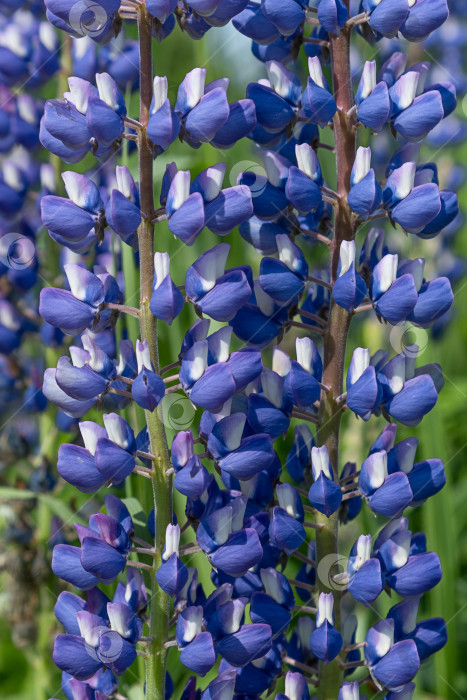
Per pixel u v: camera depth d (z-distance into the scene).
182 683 0.71
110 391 0.65
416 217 0.66
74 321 0.65
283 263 0.67
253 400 0.66
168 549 0.64
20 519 0.78
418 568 0.66
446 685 0.76
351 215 0.67
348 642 0.68
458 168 0.93
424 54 0.90
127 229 0.64
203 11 0.64
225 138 0.65
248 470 0.65
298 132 0.68
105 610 0.66
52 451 0.78
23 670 0.84
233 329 0.67
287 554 0.67
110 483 0.65
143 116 0.65
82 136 0.65
